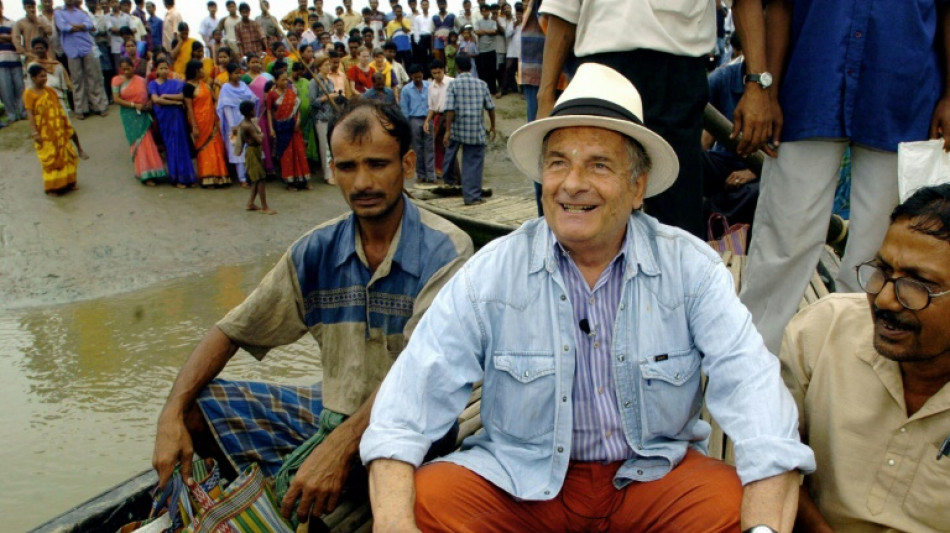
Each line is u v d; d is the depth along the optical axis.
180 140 10.64
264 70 12.85
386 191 2.15
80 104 12.76
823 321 1.80
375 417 1.76
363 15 16.17
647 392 1.78
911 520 1.65
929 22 2.47
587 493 1.83
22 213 9.23
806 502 1.75
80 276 7.90
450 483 1.75
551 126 1.73
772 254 2.81
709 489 1.70
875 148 2.56
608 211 1.71
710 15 2.78
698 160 2.89
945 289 1.43
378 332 2.29
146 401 5.10
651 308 1.79
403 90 10.87
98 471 4.19
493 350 1.82
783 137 2.71
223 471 2.52
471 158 8.76
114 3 13.80
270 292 2.31
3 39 11.98
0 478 4.10
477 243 6.43
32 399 5.15
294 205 10.55
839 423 1.72
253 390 2.42
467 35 15.83
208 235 9.26
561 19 2.80
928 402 1.60
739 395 1.68
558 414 1.77
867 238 2.67
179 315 6.88
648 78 2.72
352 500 2.48
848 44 2.51
